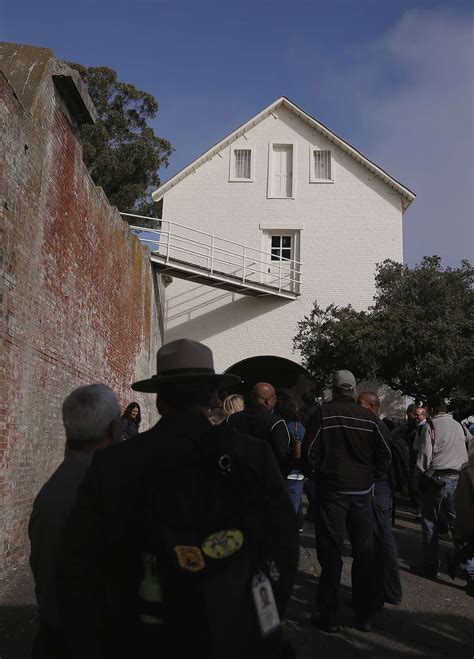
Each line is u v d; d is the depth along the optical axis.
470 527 4.77
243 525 2.04
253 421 6.44
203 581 1.90
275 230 24.22
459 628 5.34
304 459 5.25
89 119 9.62
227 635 1.87
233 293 23.75
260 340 23.34
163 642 1.91
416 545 9.09
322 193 24.20
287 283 23.72
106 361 12.52
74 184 9.59
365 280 23.52
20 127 6.92
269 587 2.05
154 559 1.98
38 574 2.55
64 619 2.05
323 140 24.55
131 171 34.91
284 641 2.33
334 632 5.06
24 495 7.28
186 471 2.06
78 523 2.08
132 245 15.43
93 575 2.06
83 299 10.40
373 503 5.88
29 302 7.41
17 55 8.12
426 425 7.44
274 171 24.70
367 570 5.10
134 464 2.09
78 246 9.92
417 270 18.19
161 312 22.67
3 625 4.94
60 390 8.98
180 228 24.19
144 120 36.72
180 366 2.37
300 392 26.22
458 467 7.27
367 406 6.39
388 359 17.19
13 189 6.72
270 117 24.75
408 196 23.80
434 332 16.67
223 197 24.33
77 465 2.70
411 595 6.31
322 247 23.84
